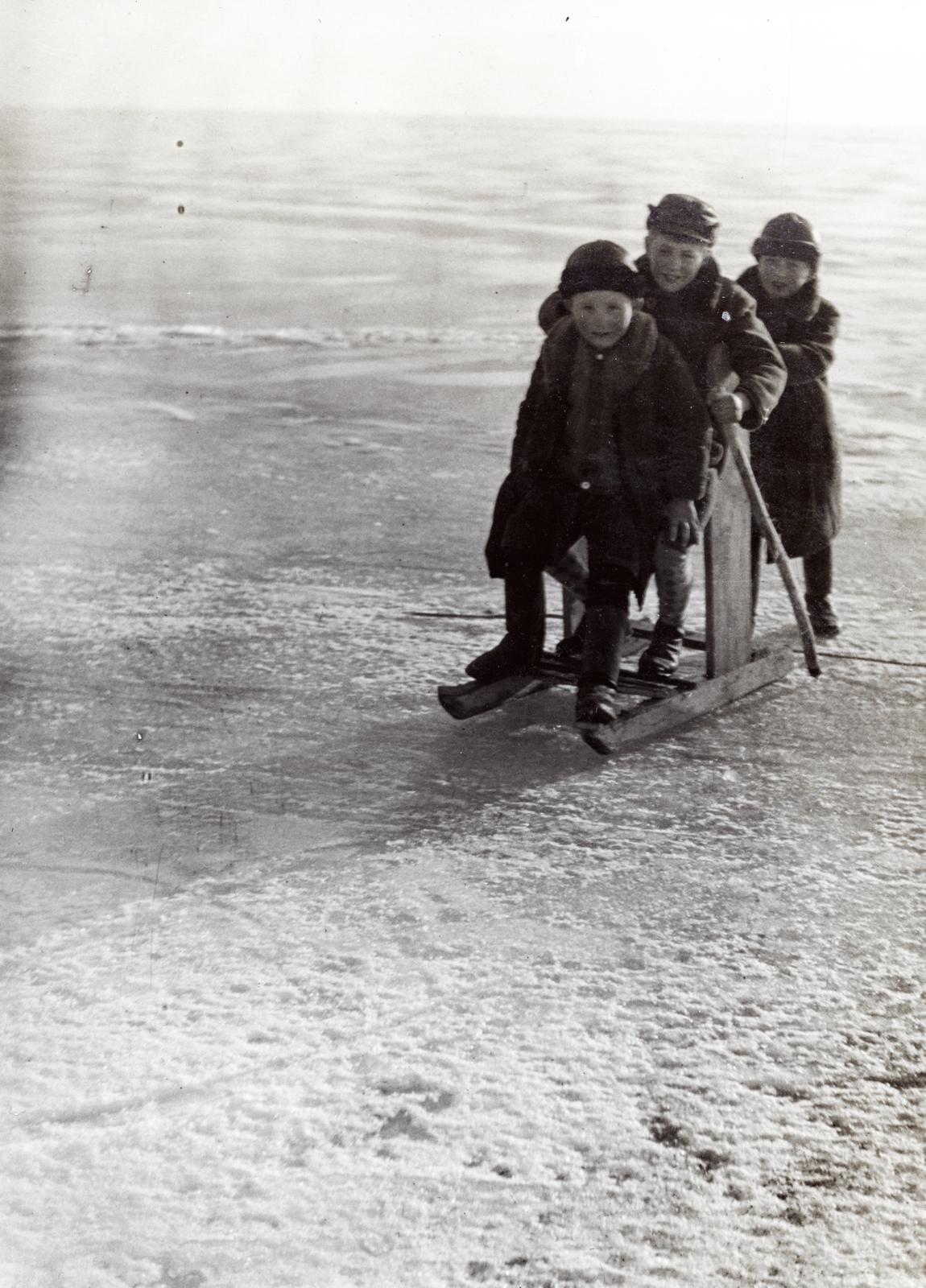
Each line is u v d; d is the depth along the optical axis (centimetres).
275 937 512
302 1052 441
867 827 595
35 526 1032
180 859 574
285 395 1439
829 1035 447
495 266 2078
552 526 661
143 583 918
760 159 2925
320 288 1939
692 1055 436
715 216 658
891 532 1023
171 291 1838
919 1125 404
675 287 666
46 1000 474
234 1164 391
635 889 543
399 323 1767
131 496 1106
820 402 780
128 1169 390
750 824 597
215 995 475
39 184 2194
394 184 2602
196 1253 358
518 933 511
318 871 562
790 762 658
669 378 641
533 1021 456
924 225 2367
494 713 719
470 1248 358
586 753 671
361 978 484
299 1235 364
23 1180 386
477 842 584
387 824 602
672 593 705
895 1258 354
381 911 529
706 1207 372
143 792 636
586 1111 409
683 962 491
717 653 718
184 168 2462
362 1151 395
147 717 716
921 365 1554
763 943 504
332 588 906
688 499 649
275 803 623
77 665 784
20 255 1897
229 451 1236
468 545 992
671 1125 404
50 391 1432
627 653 776
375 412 1377
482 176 2716
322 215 2348
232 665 783
